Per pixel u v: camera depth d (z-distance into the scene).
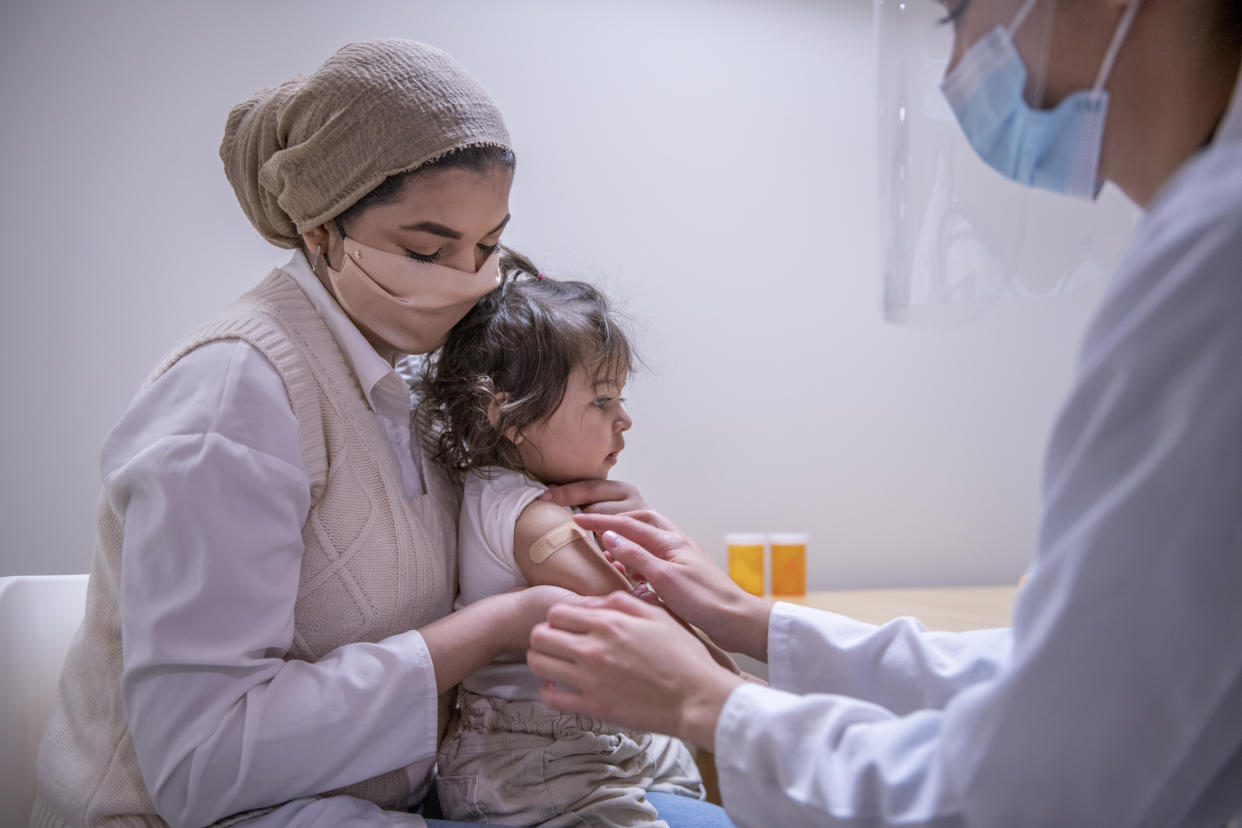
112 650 0.91
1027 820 0.55
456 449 1.12
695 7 2.23
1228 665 0.50
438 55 0.94
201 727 0.80
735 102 2.25
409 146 0.89
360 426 0.96
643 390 2.16
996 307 2.40
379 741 0.87
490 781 0.98
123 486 0.83
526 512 1.06
